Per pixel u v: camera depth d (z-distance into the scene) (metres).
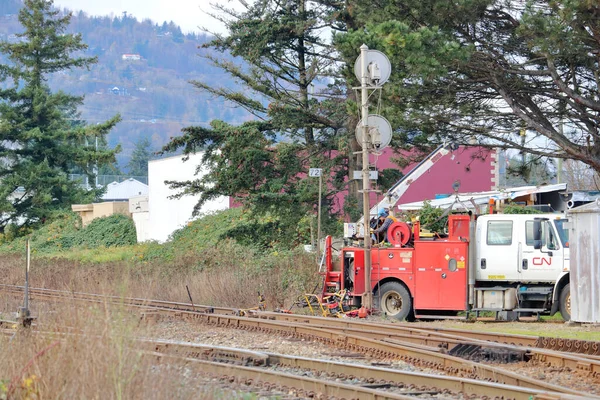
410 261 28.55
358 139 29.22
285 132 46.00
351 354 19.55
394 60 30.08
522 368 17.23
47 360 11.66
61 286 38.06
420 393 14.27
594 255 24.64
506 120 35.38
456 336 20.97
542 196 41.84
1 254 69.81
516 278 27.33
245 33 44.75
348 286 29.86
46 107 92.06
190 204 68.44
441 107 34.06
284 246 45.47
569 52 28.91
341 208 47.25
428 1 30.16
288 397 13.77
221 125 45.84
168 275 40.56
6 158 90.88
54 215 85.75
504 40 32.31
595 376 15.90
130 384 10.75
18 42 92.69
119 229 76.19
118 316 11.70
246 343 21.78
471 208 37.59
